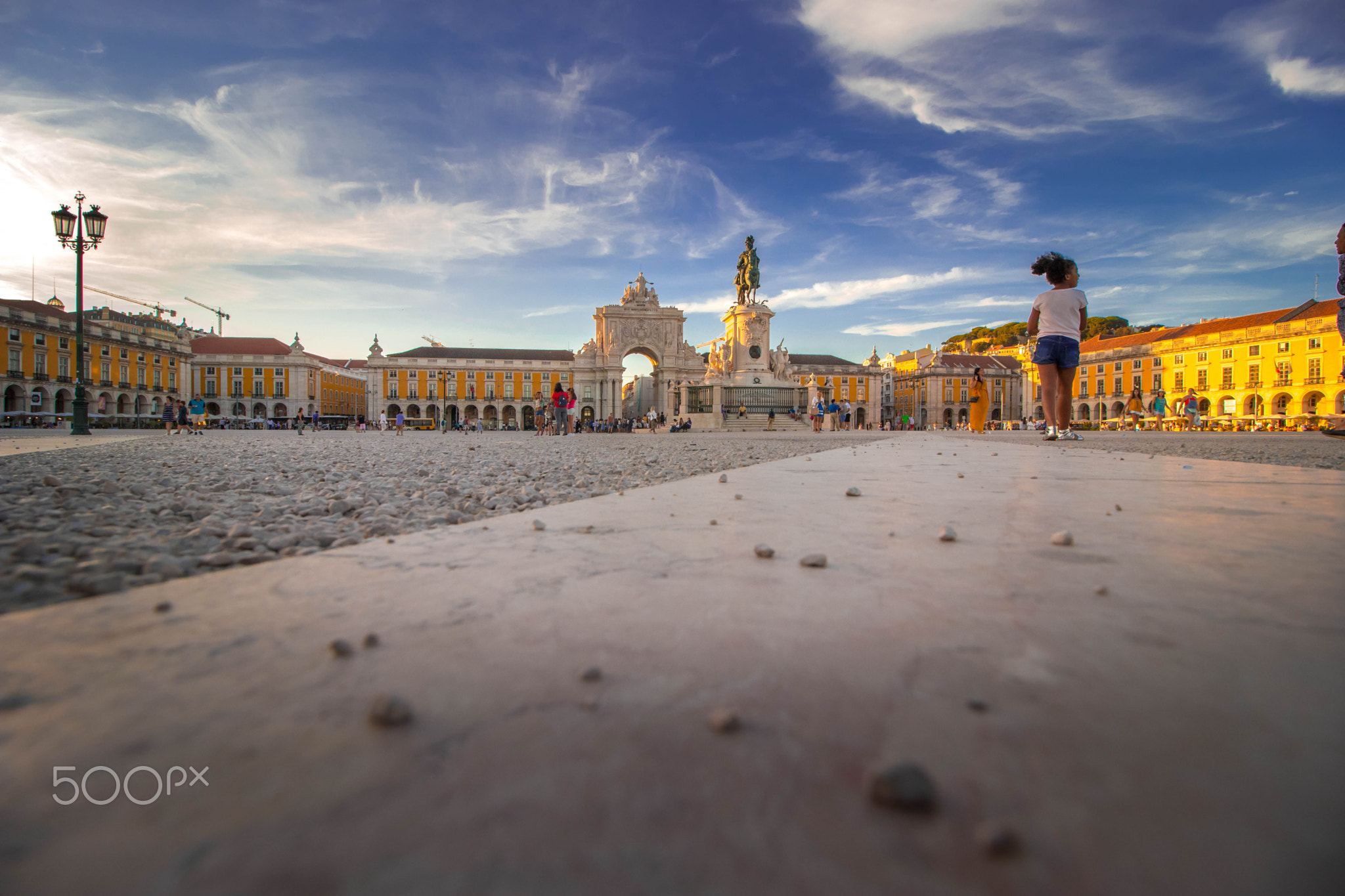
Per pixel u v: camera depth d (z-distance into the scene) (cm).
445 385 6016
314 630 88
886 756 53
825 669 72
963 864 39
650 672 72
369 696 67
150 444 992
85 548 171
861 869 39
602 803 47
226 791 49
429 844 42
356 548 145
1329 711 60
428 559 132
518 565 127
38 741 57
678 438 1648
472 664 75
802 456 574
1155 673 69
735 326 2833
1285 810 44
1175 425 3703
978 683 68
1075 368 744
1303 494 235
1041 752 53
